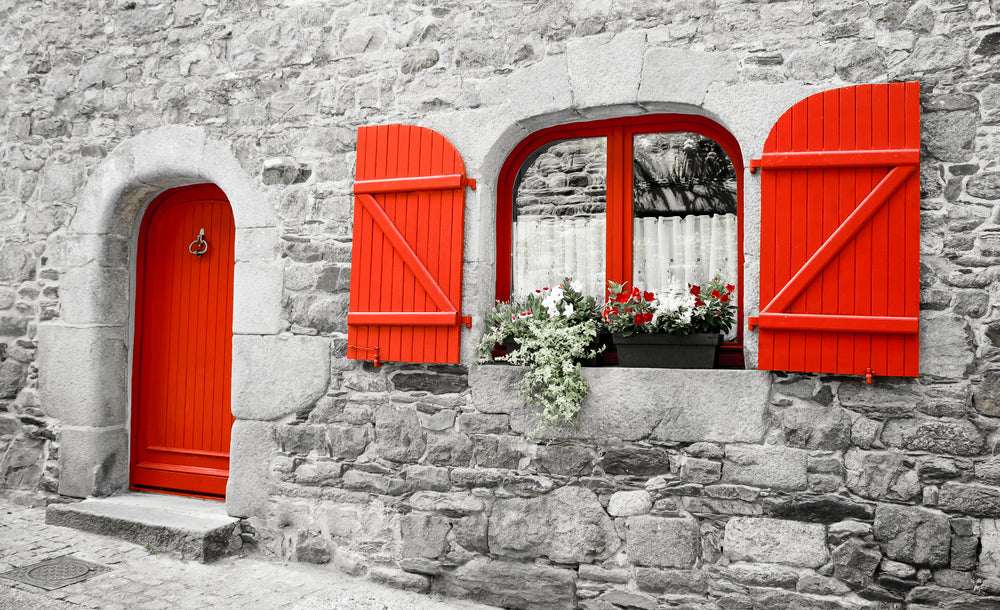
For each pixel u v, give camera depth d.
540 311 3.28
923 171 2.78
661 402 3.04
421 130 3.49
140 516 3.86
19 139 4.54
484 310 3.44
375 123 3.66
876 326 2.73
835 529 2.81
